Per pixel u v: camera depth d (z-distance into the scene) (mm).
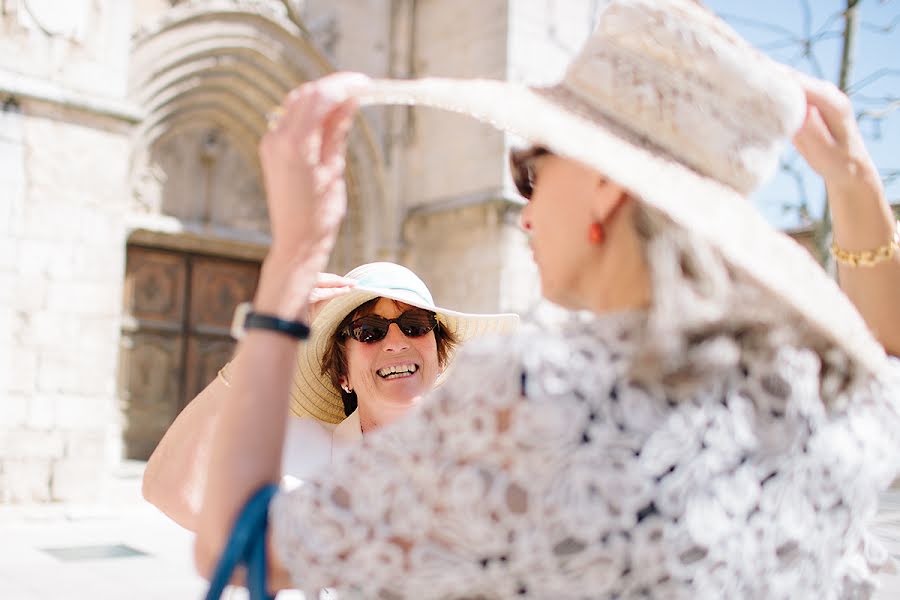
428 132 12398
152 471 1547
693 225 761
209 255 11711
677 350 773
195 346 11500
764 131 847
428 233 12281
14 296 8016
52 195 8289
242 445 821
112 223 8648
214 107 11422
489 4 11672
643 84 824
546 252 936
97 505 8266
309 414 2115
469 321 2199
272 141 849
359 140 12086
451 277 11844
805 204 6707
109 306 8562
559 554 747
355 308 2115
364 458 783
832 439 897
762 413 837
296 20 11320
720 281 791
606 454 752
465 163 11820
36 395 8055
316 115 834
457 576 750
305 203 844
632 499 753
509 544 744
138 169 10852
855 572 1055
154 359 11125
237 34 10883
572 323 823
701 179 798
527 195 999
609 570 757
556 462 744
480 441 745
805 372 869
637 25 835
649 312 798
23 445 7945
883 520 5707
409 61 12562
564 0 12102
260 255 12016
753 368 836
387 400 2088
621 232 859
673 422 773
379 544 761
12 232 8039
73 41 8484
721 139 825
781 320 853
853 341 895
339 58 12039
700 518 778
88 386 8352
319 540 772
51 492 8055
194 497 1509
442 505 750
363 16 12312
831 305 866
